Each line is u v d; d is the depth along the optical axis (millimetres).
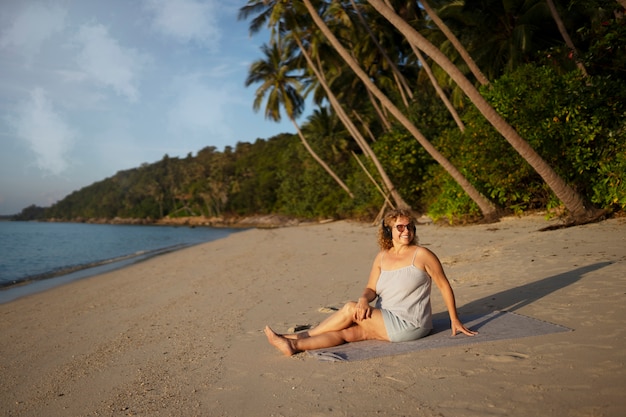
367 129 37375
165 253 22344
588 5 12312
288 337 4324
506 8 18609
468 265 7688
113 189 156750
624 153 10156
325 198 38219
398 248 4238
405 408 2852
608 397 2619
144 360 4883
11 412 3936
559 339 3619
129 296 9781
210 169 104562
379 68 33906
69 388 4340
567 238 8594
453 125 24656
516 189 14164
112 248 35906
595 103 11102
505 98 12844
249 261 13242
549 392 2781
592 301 4500
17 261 27906
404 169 23875
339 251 13062
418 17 29359
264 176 75688
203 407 3363
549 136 12086
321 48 28562
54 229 102938
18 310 10086
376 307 4297
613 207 10969
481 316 4594
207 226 78938
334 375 3533
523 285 5660
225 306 7250
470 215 15688
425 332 4121
